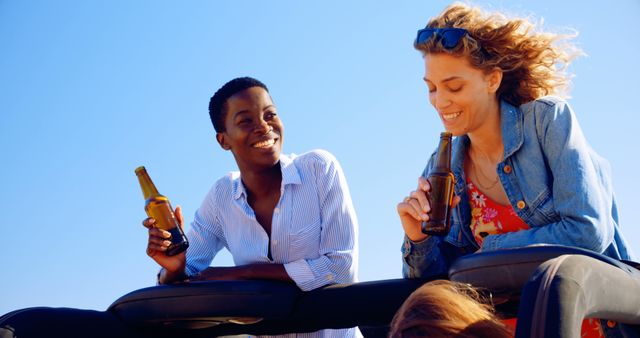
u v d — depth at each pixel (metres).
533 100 2.79
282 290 2.56
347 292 2.57
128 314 2.52
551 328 1.29
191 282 2.55
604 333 2.09
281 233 3.20
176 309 2.49
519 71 2.81
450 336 1.19
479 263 2.12
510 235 2.63
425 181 2.62
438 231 2.59
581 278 1.44
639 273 1.91
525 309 1.36
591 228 2.50
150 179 2.89
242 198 3.31
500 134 2.78
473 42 2.69
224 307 2.48
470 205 2.90
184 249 2.83
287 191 3.24
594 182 2.57
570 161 2.58
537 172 2.67
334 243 3.20
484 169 2.86
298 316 2.62
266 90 3.33
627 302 1.66
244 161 3.29
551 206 2.63
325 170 3.26
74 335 2.37
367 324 2.61
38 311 2.36
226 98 3.30
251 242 3.27
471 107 2.72
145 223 2.81
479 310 1.25
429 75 2.75
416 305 1.24
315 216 3.23
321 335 3.15
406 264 2.79
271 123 3.28
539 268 1.45
